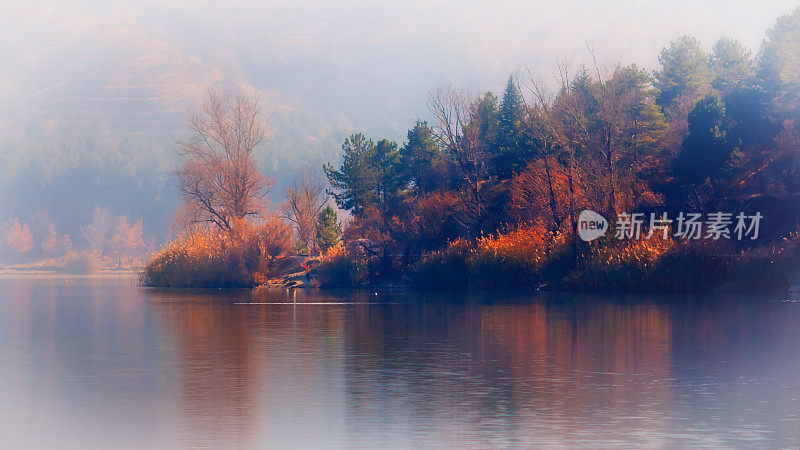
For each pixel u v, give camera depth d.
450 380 31.80
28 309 70.31
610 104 92.00
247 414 26.14
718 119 93.25
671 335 45.16
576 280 79.62
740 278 75.44
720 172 92.19
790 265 74.62
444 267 91.31
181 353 39.56
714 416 25.55
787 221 84.81
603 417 25.45
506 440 22.86
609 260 78.50
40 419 25.62
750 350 39.44
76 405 27.59
